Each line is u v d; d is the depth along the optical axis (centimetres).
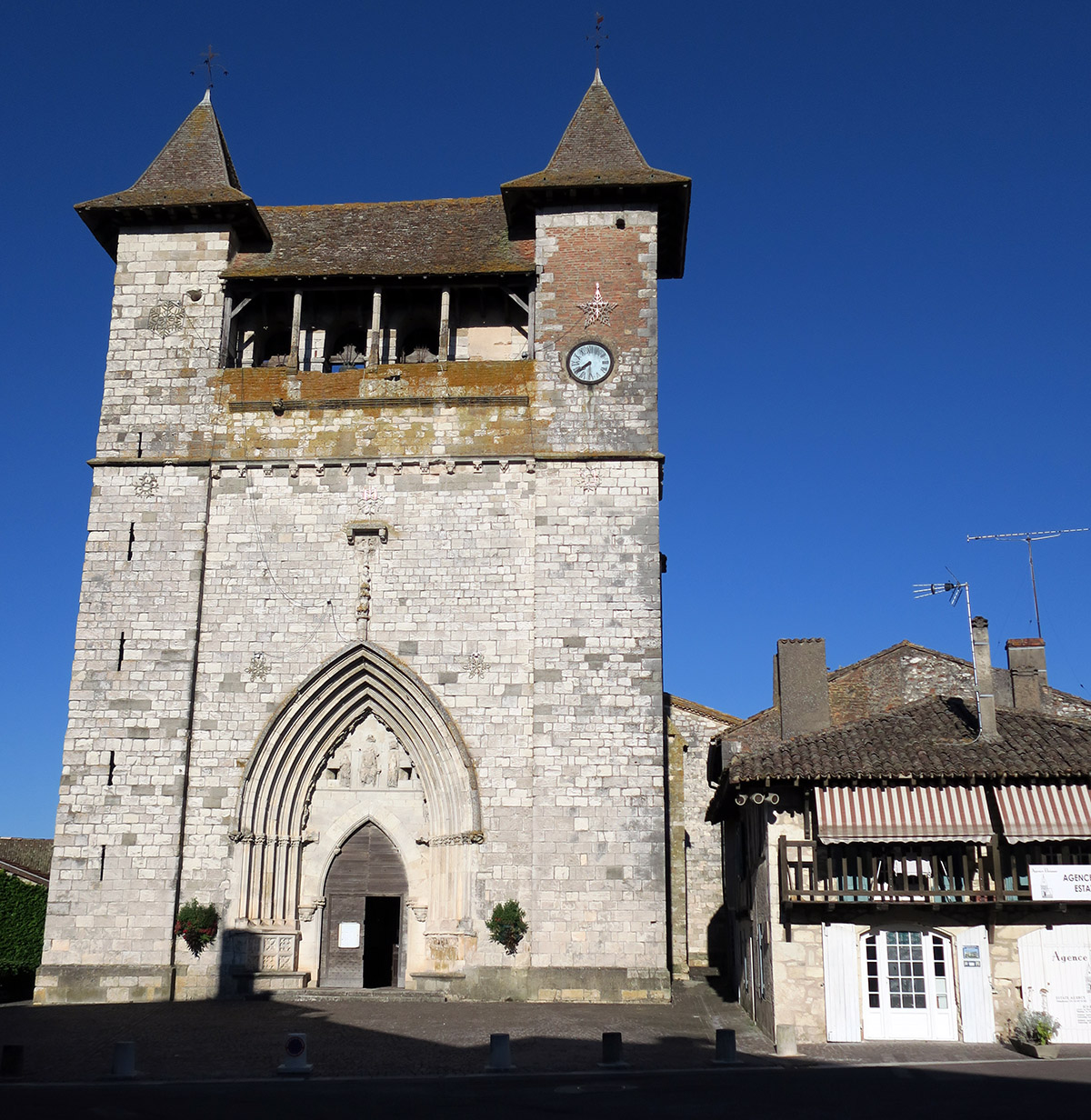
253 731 3366
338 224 3962
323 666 3378
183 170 3916
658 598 3388
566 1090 1923
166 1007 3012
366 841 3425
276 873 3344
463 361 3619
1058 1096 1833
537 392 3559
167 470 3550
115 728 3362
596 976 3128
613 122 3931
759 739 3938
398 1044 2402
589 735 3294
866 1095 1861
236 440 3569
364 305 3828
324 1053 2297
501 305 3806
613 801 3247
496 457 3506
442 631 3409
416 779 3441
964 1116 1659
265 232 3834
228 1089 1938
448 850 3297
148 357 3647
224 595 3462
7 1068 2084
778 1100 1812
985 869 2552
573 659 3350
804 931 2586
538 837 3225
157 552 3488
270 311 3856
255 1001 3138
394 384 3594
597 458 3491
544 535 3444
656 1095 1866
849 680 4047
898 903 2512
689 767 4359
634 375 3566
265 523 3509
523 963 3158
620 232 3691
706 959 4200
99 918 3234
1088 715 3694
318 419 3572
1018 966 2533
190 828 3306
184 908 3219
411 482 3516
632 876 3194
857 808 2567
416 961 3319
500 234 3878
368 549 3475
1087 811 2533
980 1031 2511
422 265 3712
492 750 3316
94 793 3322
